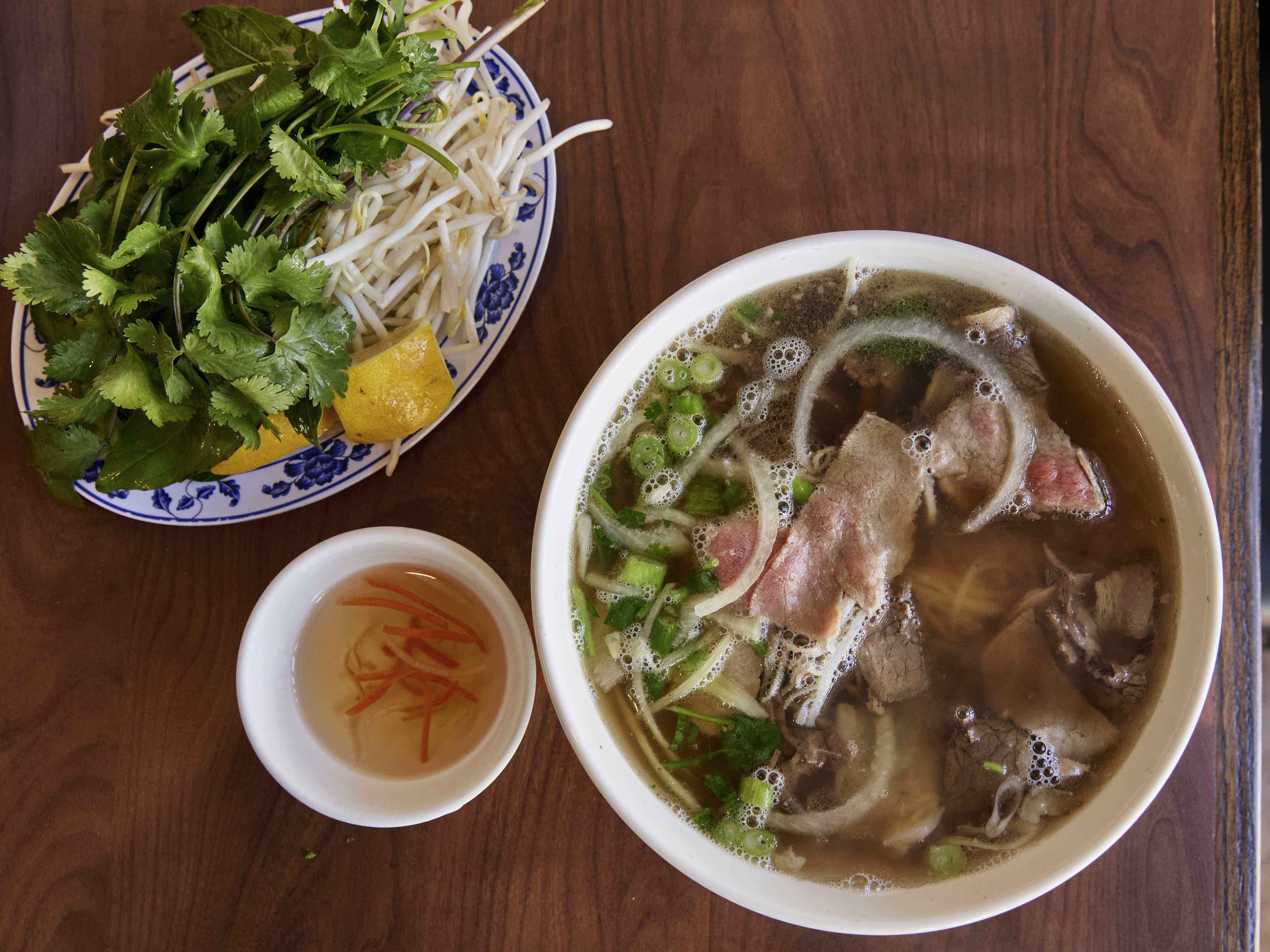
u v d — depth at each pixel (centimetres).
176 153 32
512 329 37
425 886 35
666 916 35
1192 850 35
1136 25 37
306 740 35
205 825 36
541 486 37
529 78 38
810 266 32
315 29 38
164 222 33
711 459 34
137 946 36
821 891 31
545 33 38
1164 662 31
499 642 35
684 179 37
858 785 32
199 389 33
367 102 34
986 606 33
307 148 33
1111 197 37
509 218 37
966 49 37
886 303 33
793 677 33
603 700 33
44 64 39
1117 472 32
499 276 37
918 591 33
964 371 33
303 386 32
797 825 32
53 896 36
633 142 38
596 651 33
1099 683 32
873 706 33
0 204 39
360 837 36
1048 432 32
